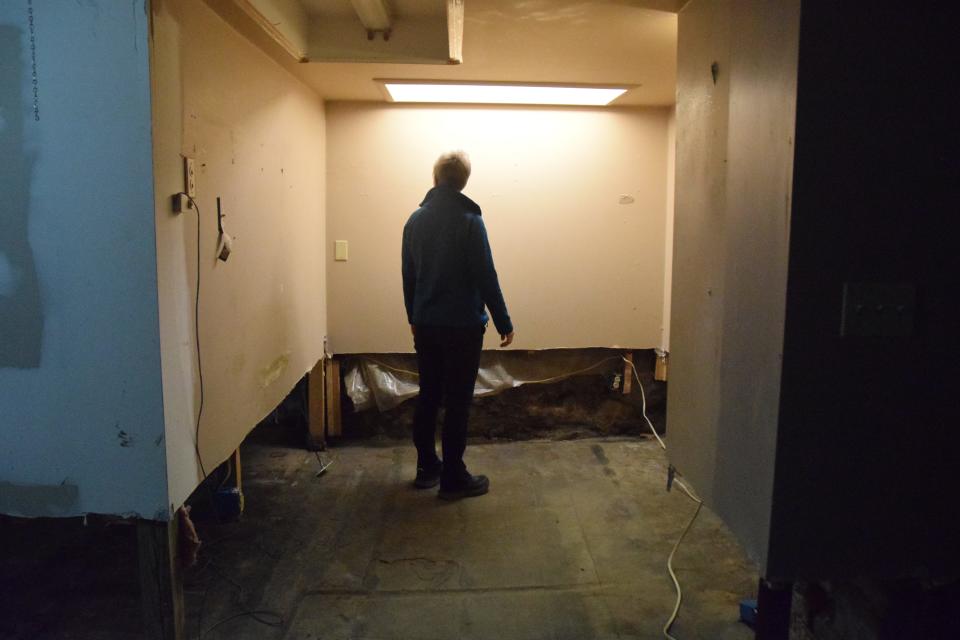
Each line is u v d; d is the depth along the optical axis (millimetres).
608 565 2465
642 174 3713
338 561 2486
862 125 1385
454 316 2879
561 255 3742
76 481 1635
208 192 1916
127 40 1508
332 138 3582
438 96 3400
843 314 1423
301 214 3090
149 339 1579
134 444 1614
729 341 1741
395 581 2350
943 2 1369
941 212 1416
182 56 1720
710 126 1880
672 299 2227
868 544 1502
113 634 2016
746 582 2352
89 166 1536
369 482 3248
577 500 3035
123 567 2391
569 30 2344
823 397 1446
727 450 1755
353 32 2660
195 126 1817
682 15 2119
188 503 2898
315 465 3477
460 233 2830
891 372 1449
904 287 1425
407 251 3010
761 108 1548
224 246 2039
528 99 3457
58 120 1529
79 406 1609
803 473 1470
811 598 1852
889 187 1403
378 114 3578
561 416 3898
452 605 2203
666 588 2312
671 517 2861
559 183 3695
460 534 2707
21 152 1540
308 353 3275
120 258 1560
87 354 1589
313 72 2889
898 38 1371
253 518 2842
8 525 2633
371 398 3803
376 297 3689
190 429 1788
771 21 1493
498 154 3654
